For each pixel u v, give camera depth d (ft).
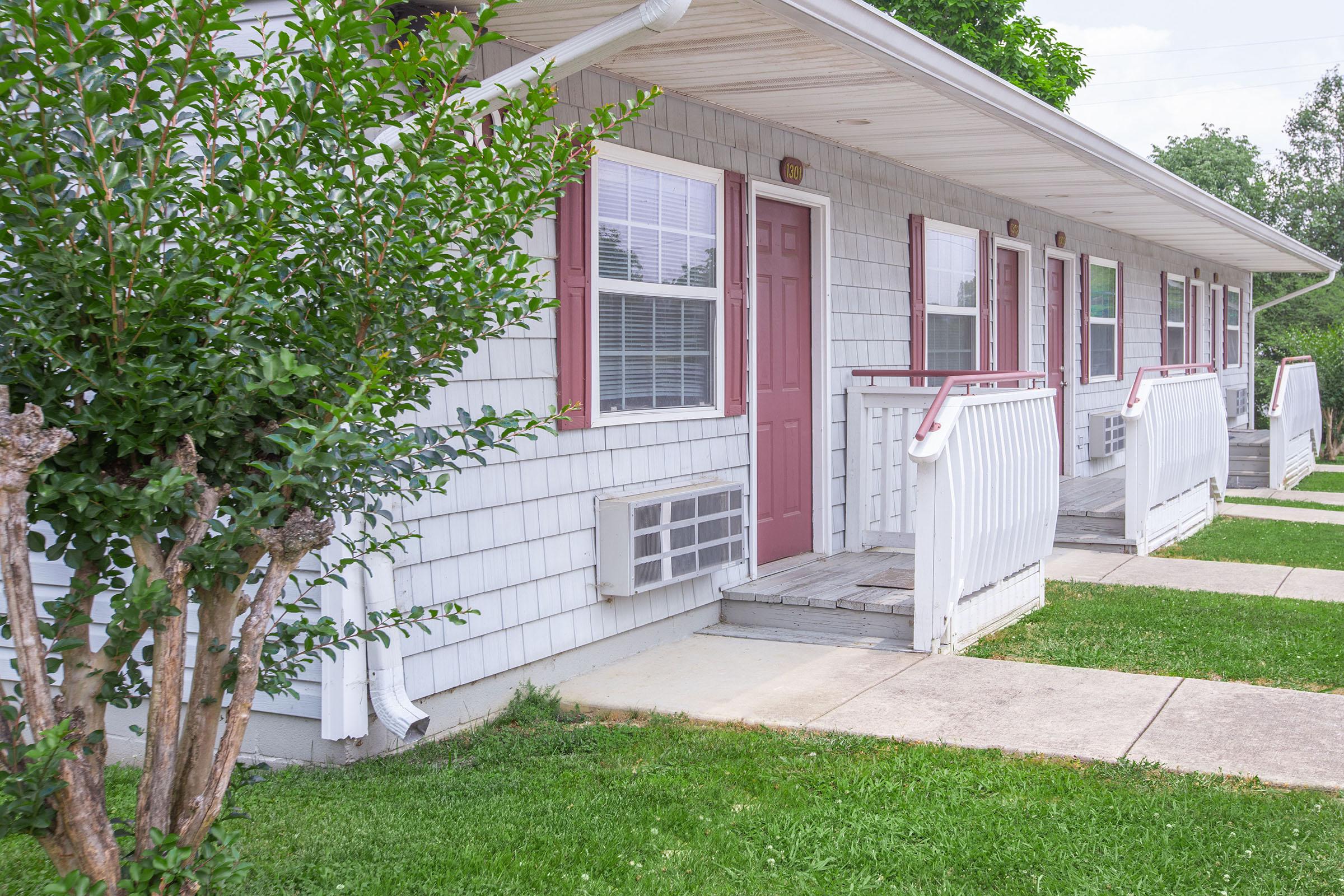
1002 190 35.86
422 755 16.28
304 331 9.70
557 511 19.33
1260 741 15.69
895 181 30.37
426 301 10.20
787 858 12.32
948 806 13.61
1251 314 77.71
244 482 9.68
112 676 9.16
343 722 15.70
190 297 8.72
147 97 8.66
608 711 17.99
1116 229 48.34
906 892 11.50
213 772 9.34
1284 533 35.91
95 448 8.96
